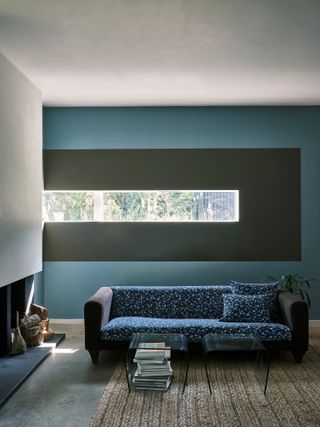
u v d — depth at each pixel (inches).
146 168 245.9
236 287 207.8
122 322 189.5
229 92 217.6
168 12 132.9
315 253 245.0
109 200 249.6
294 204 245.3
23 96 186.5
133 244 246.7
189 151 245.4
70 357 190.4
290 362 183.9
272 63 176.6
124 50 162.1
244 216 245.4
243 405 142.3
